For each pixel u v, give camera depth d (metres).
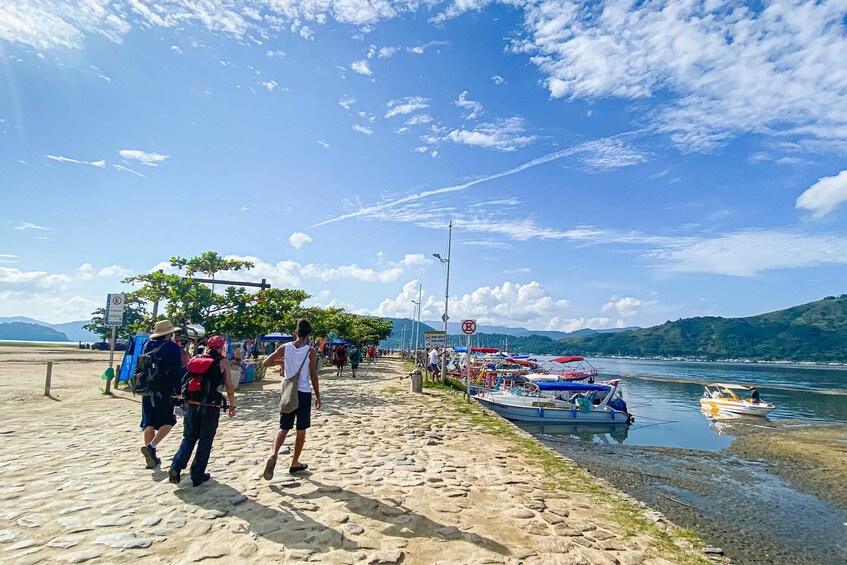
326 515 4.96
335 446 8.47
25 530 4.29
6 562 3.65
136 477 6.04
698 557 4.84
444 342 24.31
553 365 41.47
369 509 5.22
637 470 15.04
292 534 4.43
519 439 10.37
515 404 23.59
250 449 7.91
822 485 14.04
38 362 28.06
